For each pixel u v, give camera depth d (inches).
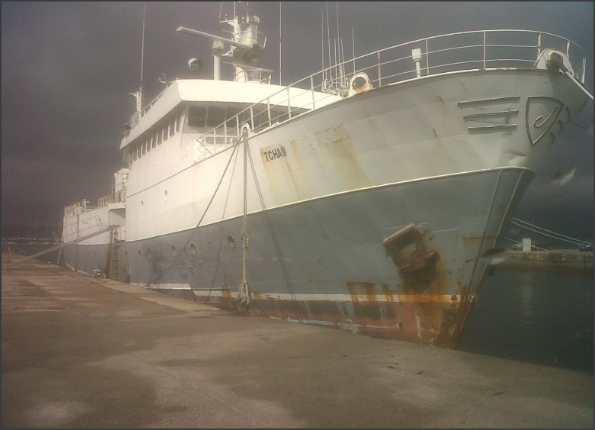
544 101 325.1
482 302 737.0
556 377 268.8
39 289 713.0
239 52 657.0
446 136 333.1
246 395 232.7
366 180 366.6
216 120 589.9
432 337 360.2
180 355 312.8
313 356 312.7
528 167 339.3
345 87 432.1
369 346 344.2
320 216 401.4
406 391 241.0
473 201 337.7
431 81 324.5
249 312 501.7
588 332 497.0
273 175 433.7
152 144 700.0
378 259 379.2
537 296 777.6
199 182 553.0
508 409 216.1
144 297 636.1
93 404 219.5
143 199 745.6
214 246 537.3
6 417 203.6
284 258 447.5
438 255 352.8
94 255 1114.1
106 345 341.1
